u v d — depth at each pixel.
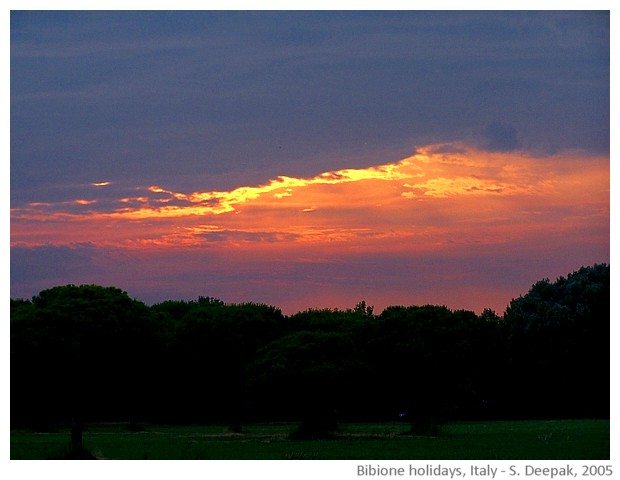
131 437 59.50
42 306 43.69
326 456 41.66
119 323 42.41
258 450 45.53
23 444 51.38
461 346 60.59
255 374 54.97
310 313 71.56
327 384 53.09
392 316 61.66
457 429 65.56
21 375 43.44
